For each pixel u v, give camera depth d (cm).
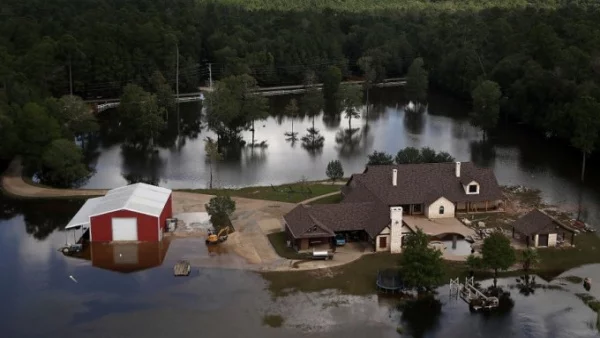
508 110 19600
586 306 9150
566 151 17088
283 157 16738
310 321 8731
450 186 12288
